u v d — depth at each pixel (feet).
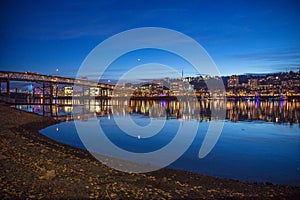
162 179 39.06
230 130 121.19
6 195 25.14
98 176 36.76
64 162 42.63
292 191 37.09
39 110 228.22
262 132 114.83
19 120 123.75
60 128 114.21
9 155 42.32
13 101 269.64
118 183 33.60
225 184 39.78
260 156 65.62
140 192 30.48
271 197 33.78
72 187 29.76
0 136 63.87
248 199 32.37
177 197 30.78
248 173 49.37
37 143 62.03
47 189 28.30
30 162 39.09
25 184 29.04
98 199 27.09
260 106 372.58
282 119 177.88
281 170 51.93
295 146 80.89
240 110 279.90
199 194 32.73
